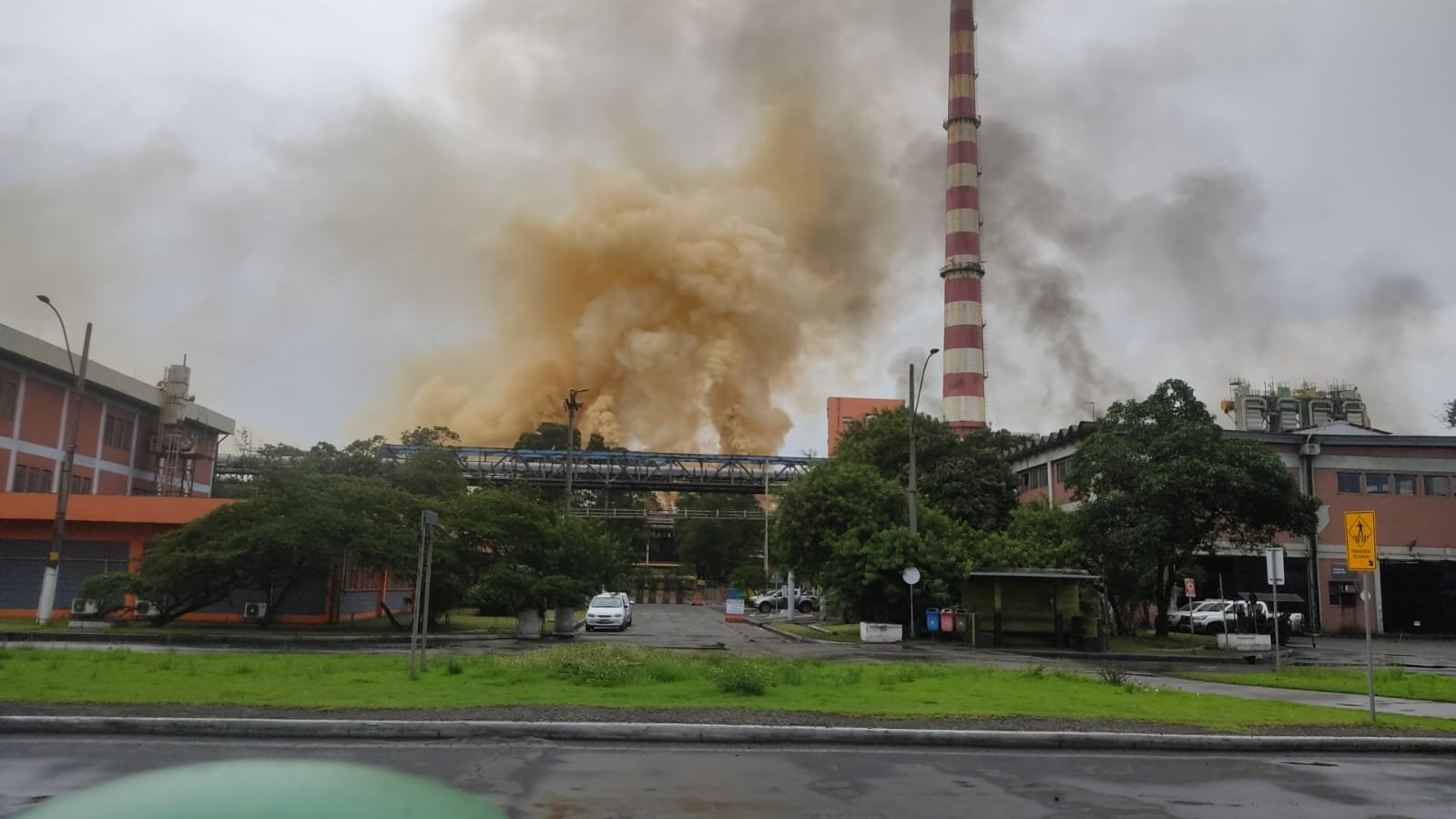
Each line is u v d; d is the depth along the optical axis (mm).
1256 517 37750
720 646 30719
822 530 38844
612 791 8453
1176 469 36844
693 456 78062
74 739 10414
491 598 30781
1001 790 8898
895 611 37656
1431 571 49812
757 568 81250
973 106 89125
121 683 14180
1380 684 20031
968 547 39062
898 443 54188
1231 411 67188
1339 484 50531
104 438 54281
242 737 10734
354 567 37281
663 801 8133
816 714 12492
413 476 42062
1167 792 8984
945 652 30016
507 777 8867
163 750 9820
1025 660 27531
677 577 103062
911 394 37781
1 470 45562
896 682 17109
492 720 11375
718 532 100750
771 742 11148
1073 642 34156
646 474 77125
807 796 8438
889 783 9062
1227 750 11500
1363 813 8297
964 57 89812
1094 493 41094
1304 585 49812
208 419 64062
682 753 10367
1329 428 57531
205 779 2742
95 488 53156
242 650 24297
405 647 26438
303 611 36500
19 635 26812
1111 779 9547
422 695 13539
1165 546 37281
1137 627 48812
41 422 48531
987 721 12352
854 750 10844
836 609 41625
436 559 32531
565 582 32281
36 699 12289
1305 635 47500
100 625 32562
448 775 8867
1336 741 11703
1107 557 39125
